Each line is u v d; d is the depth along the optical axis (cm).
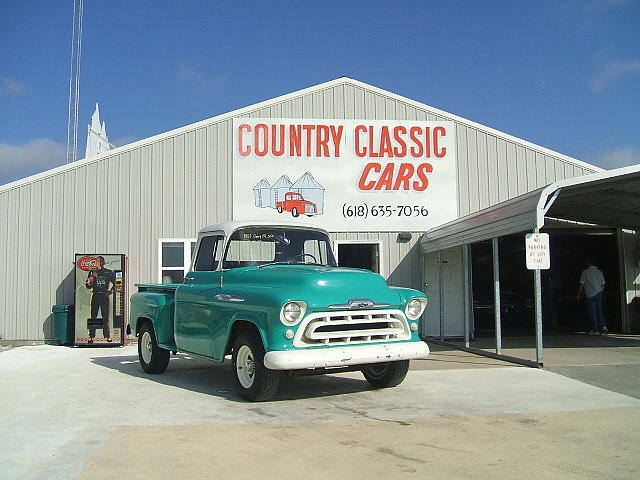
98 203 1490
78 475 455
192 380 901
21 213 1473
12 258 1465
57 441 549
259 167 1523
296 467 470
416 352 738
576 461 480
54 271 1470
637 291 1598
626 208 1334
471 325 1548
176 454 505
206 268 861
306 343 680
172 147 1514
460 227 1274
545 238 962
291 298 669
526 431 571
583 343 1364
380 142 1556
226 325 754
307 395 762
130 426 601
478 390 787
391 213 1546
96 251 1480
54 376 949
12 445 537
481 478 442
